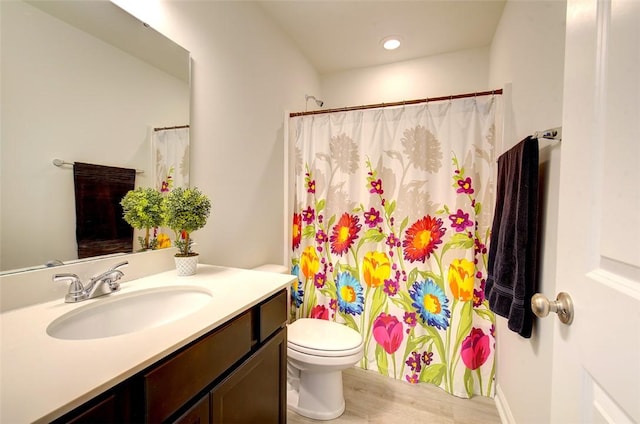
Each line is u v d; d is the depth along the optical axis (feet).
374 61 8.25
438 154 5.49
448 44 7.32
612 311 1.41
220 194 4.93
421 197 5.57
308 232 6.60
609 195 1.49
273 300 3.42
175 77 4.09
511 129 5.00
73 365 1.75
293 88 7.29
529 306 3.59
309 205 6.58
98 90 3.19
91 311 2.75
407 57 8.00
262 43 6.02
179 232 3.94
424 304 5.59
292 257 6.83
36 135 2.68
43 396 1.48
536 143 3.51
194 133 4.40
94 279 2.91
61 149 2.87
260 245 6.03
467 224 5.27
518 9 4.72
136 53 3.59
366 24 6.51
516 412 4.30
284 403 3.73
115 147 3.37
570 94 1.89
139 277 3.66
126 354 1.89
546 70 3.53
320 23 6.49
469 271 5.25
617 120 1.44
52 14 2.79
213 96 4.75
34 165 2.68
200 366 2.34
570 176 1.86
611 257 1.46
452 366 5.35
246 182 5.58
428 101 5.52
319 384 4.87
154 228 3.86
